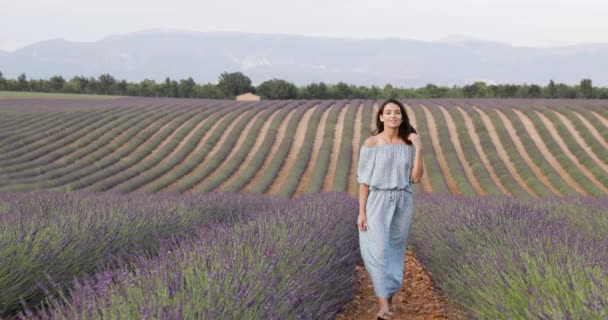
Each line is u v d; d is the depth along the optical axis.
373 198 4.66
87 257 5.13
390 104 4.66
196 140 35.66
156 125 38.38
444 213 7.29
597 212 7.41
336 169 30.94
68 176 27.34
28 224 5.40
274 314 2.85
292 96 86.56
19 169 28.36
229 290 2.88
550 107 41.47
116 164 30.72
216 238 4.45
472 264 4.51
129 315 2.45
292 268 3.80
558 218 7.18
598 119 35.81
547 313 2.76
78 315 2.44
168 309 2.46
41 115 41.88
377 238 4.59
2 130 36.06
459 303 4.52
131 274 3.02
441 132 36.38
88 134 36.34
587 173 29.23
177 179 29.50
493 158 31.59
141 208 7.62
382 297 4.57
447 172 30.75
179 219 7.47
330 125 39.19
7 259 4.32
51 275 4.55
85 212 6.44
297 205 8.25
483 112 41.91
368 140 4.73
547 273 3.37
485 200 8.47
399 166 4.62
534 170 30.45
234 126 39.44
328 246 4.90
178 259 3.49
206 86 96.19
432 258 6.11
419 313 4.96
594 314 2.60
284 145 35.59
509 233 5.28
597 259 3.70
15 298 4.25
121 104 52.06
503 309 3.27
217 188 27.44
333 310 4.27
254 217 7.08
